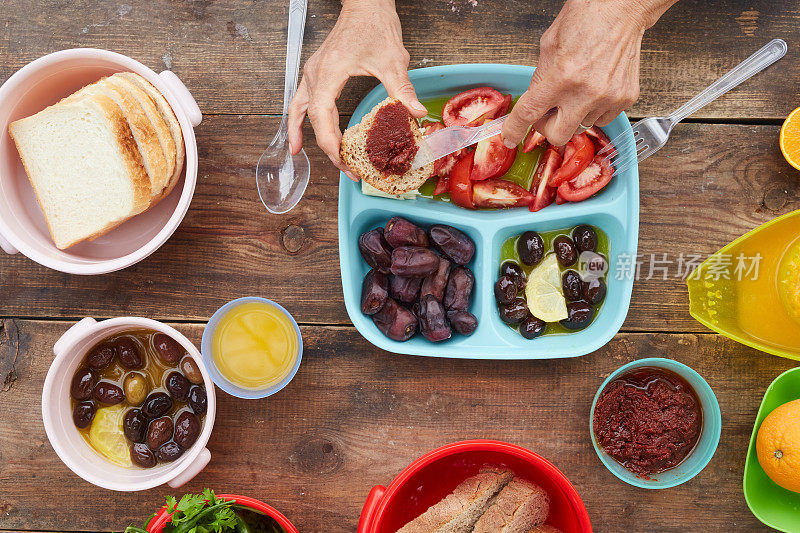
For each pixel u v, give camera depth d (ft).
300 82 5.33
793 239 5.03
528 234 5.12
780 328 5.25
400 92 4.50
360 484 5.32
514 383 5.34
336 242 5.37
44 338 5.39
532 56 5.30
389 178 4.78
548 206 5.12
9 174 4.95
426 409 5.34
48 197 4.88
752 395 5.33
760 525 5.28
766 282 5.16
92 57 4.72
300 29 4.99
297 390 5.36
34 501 5.35
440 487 5.28
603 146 5.07
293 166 5.20
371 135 4.59
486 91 5.06
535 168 5.30
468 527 4.87
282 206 5.27
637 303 5.39
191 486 5.33
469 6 5.30
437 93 5.23
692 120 5.36
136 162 4.66
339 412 5.36
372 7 4.52
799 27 5.30
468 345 5.06
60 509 5.34
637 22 3.90
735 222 5.37
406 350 4.89
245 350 5.00
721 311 5.25
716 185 5.36
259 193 5.29
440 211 5.04
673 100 5.32
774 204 5.35
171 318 5.38
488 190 5.13
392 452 5.33
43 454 5.37
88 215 4.87
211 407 4.85
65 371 4.87
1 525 5.32
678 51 5.32
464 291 5.00
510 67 4.87
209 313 5.38
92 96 4.54
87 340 4.89
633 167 4.89
